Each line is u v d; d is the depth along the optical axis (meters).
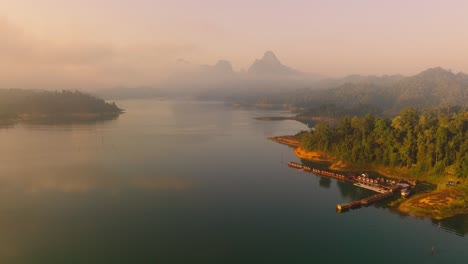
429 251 96.00
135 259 90.06
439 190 139.88
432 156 160.00
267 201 134.00
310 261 90.75
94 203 129.12
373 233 106.62
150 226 109.50
